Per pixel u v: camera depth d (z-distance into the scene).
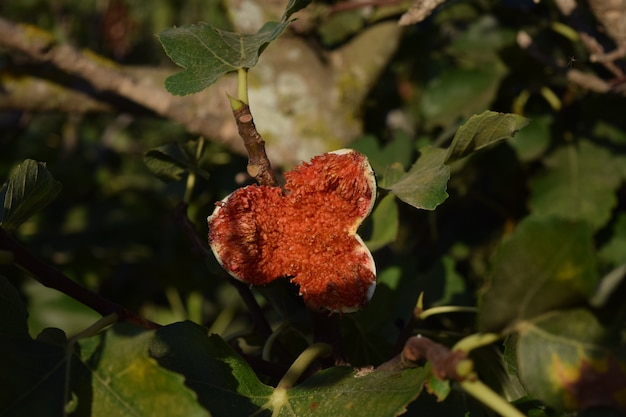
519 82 0.87
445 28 0.97
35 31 0.90
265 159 0.53
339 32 0.99
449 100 0.87
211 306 1.04
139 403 0.48
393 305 0.66
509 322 0.47
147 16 1.25
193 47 0.55
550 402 0.47
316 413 0.50
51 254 1.02
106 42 1.26
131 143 1.42
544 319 0.47
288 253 0.54
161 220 1.11
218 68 0.54
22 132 1.31
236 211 0.54
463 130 0.54
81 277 1.02
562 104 0.87
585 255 0.46
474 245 0.92
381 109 0.98
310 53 0.91
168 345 0.51
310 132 0.90
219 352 0.52
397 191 0.56
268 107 0.90
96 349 0.49
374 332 0.65
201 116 0.89
